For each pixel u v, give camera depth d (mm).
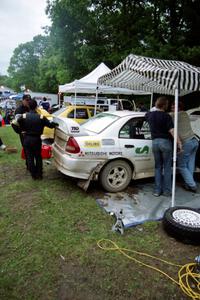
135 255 2986
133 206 4188
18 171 5910
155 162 4570
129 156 4699
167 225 3391
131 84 7414
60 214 3877
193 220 3359
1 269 2674
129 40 14789
